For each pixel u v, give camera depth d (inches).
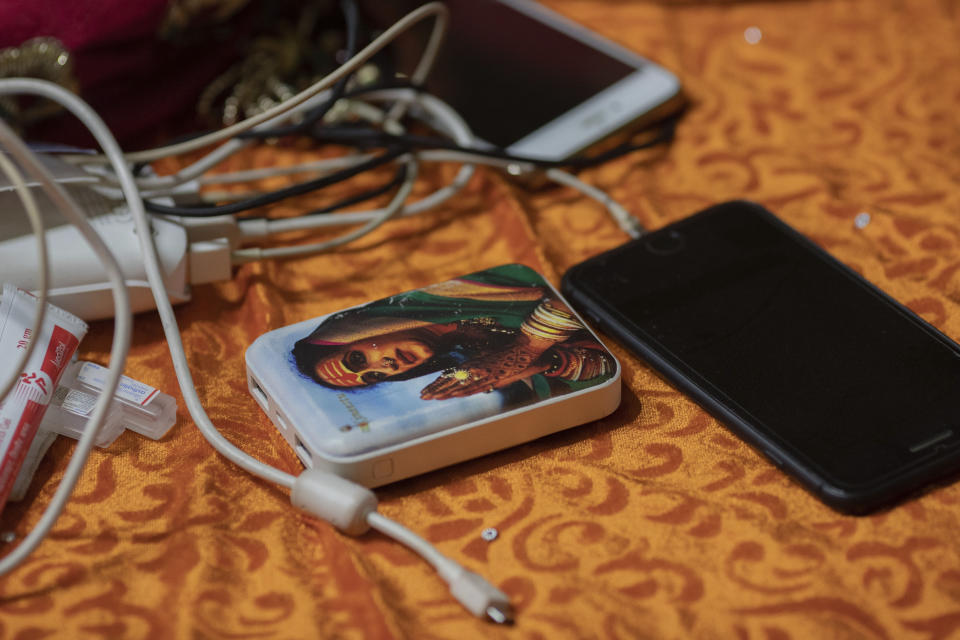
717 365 23.0
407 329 22.7
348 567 19.9
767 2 38.6
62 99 23.3
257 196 26.0
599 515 21.1
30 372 21.4
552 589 19.6
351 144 30.6
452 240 29.1
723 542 20.5
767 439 21.3
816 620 19.0
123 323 19.6
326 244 27.3
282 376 21.5
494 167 30.8
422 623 19.1
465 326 22.8
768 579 19.8
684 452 22.5
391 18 34.5
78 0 28.1
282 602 19.6
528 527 20.9
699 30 37.6
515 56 34.0
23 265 23.4
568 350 22.3
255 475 22.1
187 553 20.2
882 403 22.0
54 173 24.3
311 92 25.2
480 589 18.6
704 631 18.9
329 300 26.9
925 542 20.3
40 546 20.5
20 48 27.5
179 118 32.7
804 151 31.9
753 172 31.2
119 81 30.1
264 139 28.9
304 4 34.1
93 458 22.4
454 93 32.5
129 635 18.8
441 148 28.3
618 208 28.9
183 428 23.1
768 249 26.1
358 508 19.6
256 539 20.9
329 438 20.1
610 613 19.1
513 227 28.9
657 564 20.1
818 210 29.5
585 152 31.1
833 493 20.4
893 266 27.2
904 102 33.6
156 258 23.8
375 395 21.0
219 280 26.6
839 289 24.9
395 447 20.3
